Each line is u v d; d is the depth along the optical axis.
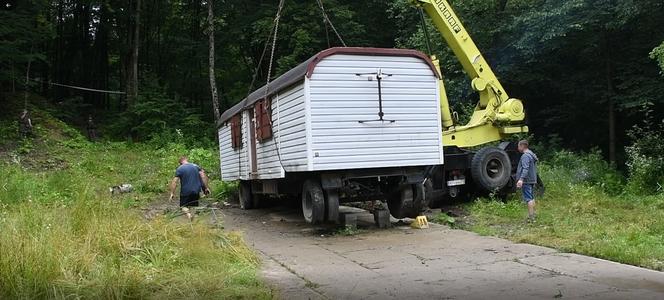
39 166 19.20
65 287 5.40
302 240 9.57
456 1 21.66
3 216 7.01
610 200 13.43
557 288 5.87
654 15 19.16
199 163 20.97
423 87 10.45
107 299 5.35
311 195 10.23
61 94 34.03
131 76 31.11
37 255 5.63
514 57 21.69
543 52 21.20
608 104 21.91
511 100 14.61
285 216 13.18
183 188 11.59
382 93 10.11
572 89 22.30
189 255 6.85
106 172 19.31
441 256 7.79
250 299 5.53
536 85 23.70
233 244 7.70
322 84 9.72
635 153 17.17
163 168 20.08
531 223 10.42
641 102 19.30
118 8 32.62
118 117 29.03
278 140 11.06
